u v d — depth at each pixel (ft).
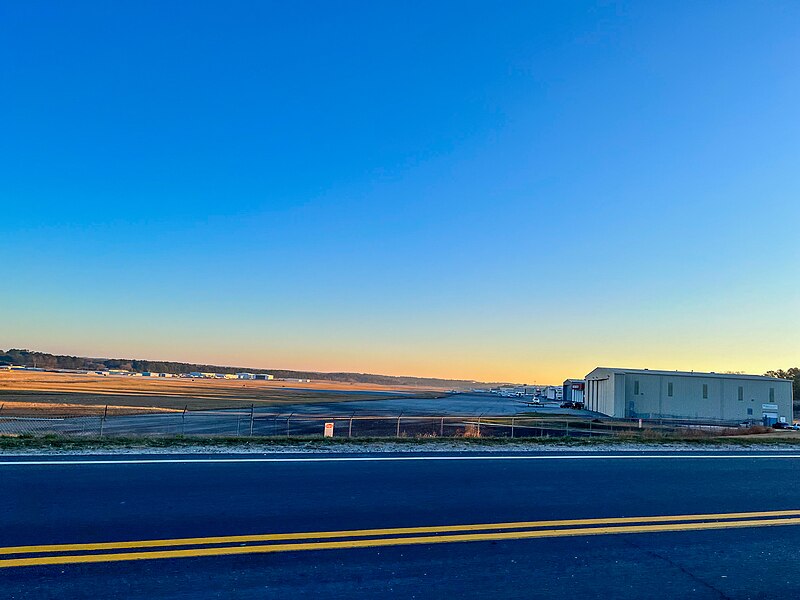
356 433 98.99
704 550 17.54
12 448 32.48
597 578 15.03
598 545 17.72
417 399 339.57
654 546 17.78
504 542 17.72
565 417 176.55
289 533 17.99
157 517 19.27
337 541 17.35
